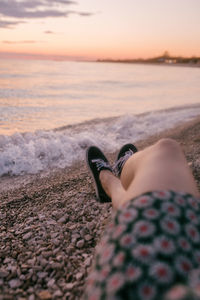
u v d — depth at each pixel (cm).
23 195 277
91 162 230
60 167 383
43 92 1514
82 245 176
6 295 130
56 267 152
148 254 64
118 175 225
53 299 128
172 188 85
